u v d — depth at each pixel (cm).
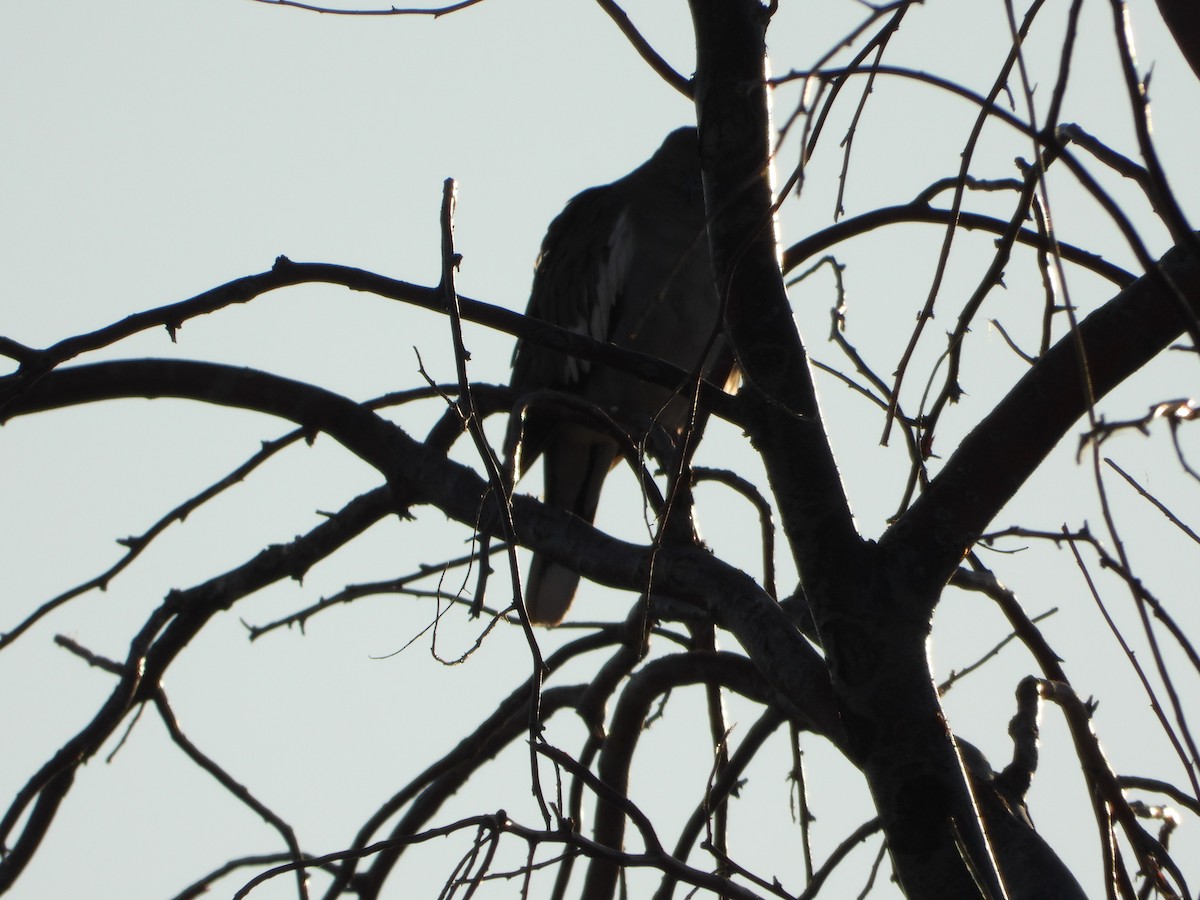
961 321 569
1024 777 637
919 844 582
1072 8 405
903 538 623
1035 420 629
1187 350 601
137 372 937
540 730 536
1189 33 555
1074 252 927
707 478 859
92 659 1009
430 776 1034
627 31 720
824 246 943
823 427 639
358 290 711
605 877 954
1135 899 588
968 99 429
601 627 1010
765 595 700
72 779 972
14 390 702
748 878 584
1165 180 392
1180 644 516
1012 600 743
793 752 781
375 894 1020
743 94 637
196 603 980
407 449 935
